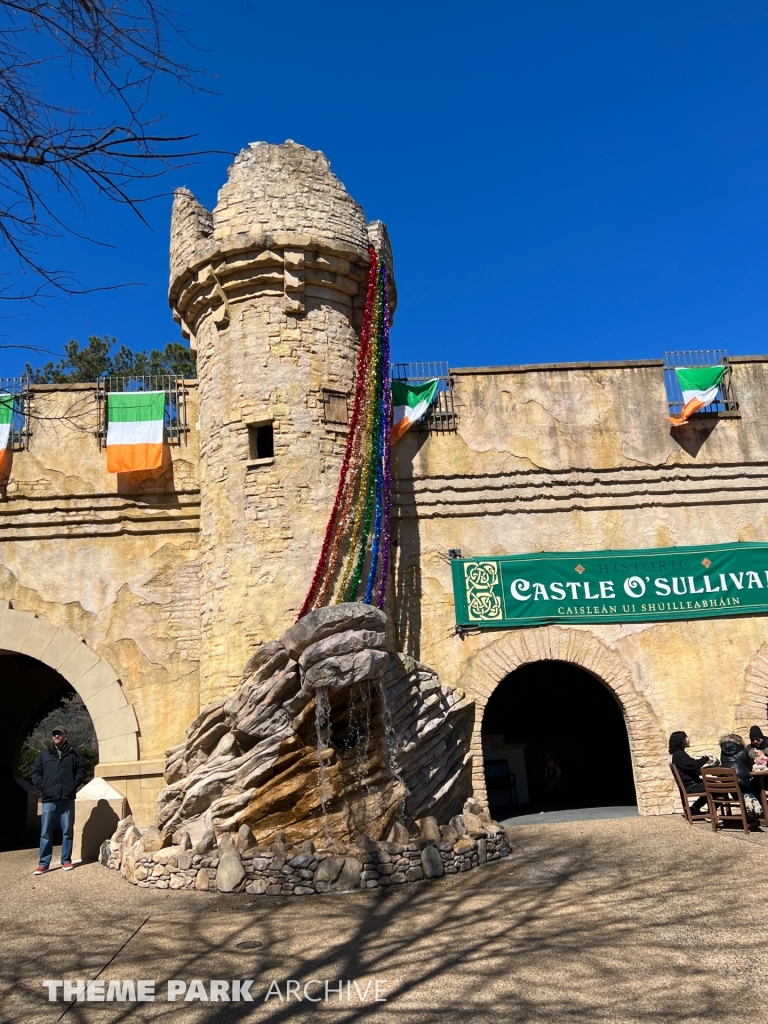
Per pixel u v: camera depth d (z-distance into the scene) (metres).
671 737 12.54
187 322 15.02
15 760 20.67
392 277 15.34
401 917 7.64
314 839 9.70
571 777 19.05
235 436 13.56
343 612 9.80
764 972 5.66
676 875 8.69
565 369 15.58
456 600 14.38
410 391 15.09
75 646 14.02
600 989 5.55
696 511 15.25
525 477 15.05
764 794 11.00
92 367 22.73
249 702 10.37
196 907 8.53
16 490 14.45
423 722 12.02
